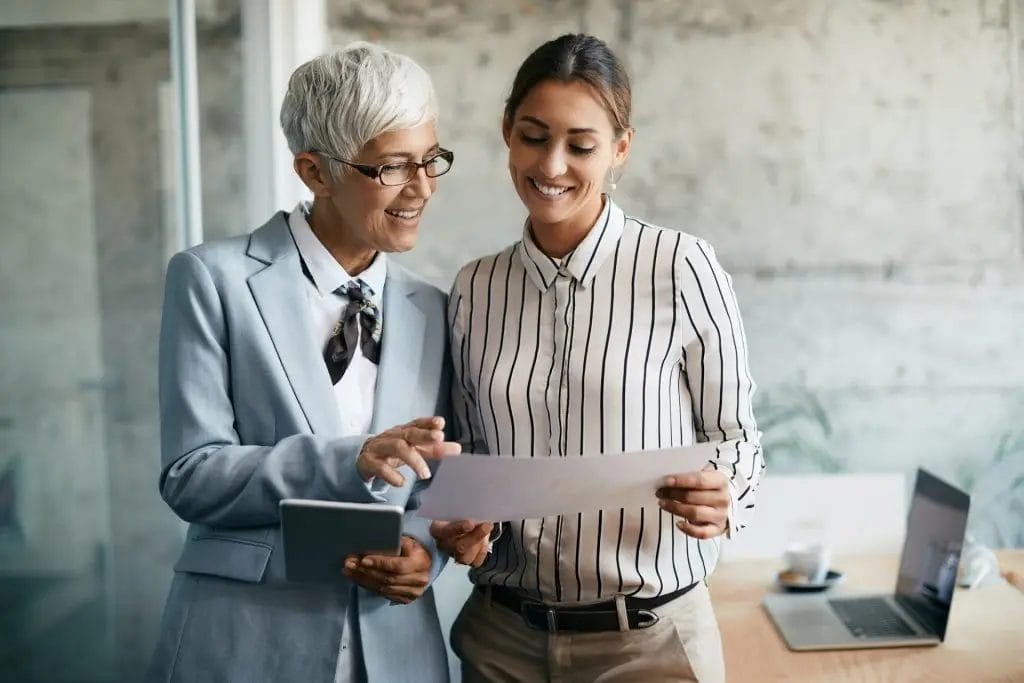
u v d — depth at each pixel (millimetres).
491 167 3008
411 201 1491
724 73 2953
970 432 3000
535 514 1407
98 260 2258
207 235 2730
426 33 2988
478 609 1702
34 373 2102
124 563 2350
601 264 1569
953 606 2188
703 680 1576
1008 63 2930
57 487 2158
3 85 2006
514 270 1640
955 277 2973
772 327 3000
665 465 1338
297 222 1586
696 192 2979
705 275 1554
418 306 1667
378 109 1429
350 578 1440
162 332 1542
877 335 2988
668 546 1580
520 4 2969
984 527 3016
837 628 2055
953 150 2951
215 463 1443
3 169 2004
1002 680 1800
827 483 2600
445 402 1702
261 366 1497
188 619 1497
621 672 1567
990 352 2984
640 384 1533
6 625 2055
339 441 1424
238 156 2820
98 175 2256
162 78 2441
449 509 1392
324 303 1573
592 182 1497
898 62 2939
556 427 1561
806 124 2957
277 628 1477
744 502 1503
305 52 2916
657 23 2951
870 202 2967
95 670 2260
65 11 2160
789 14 2938
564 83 1463
